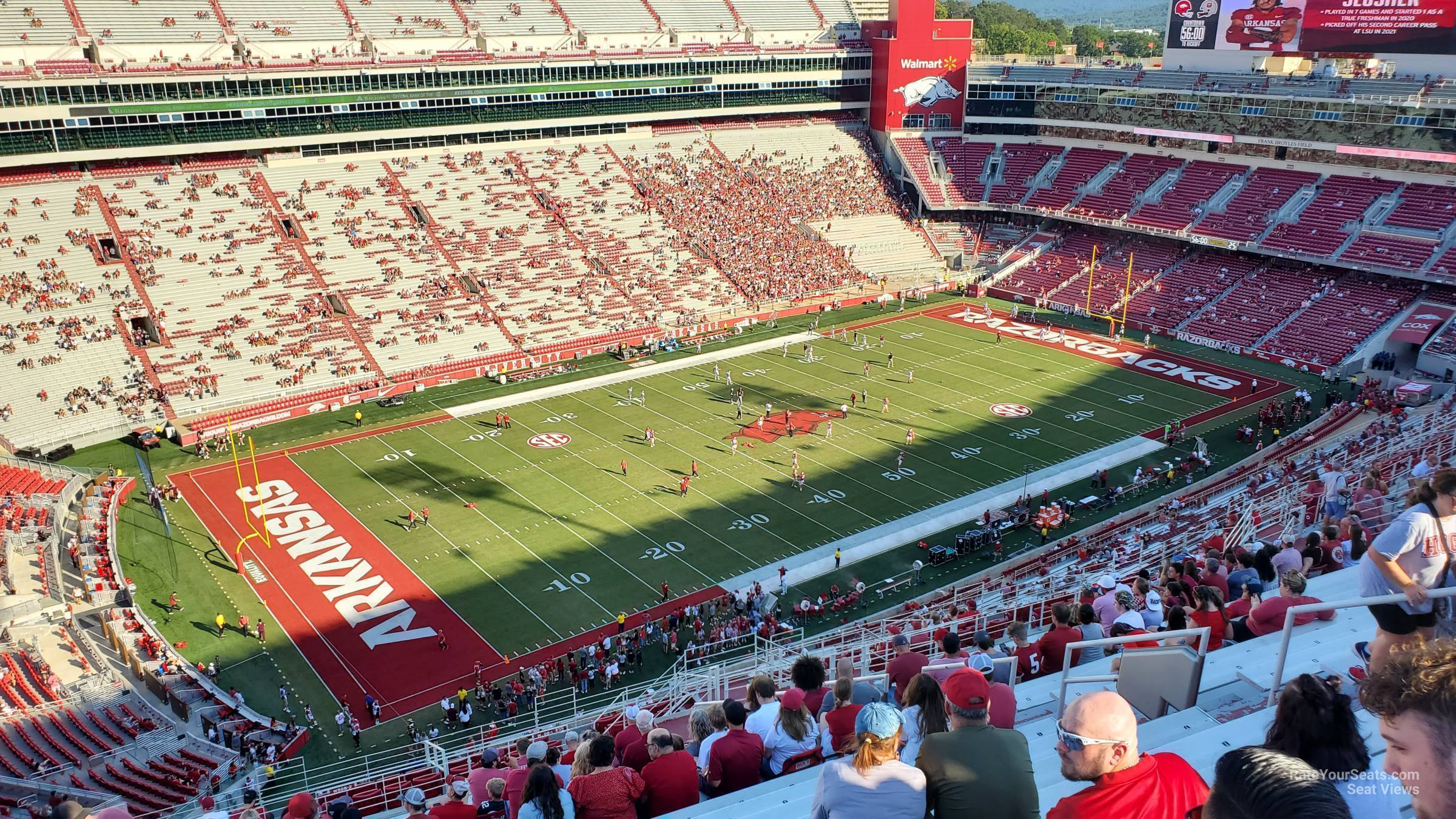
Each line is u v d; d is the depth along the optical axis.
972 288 90.06
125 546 46.41
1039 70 98.44
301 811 11.55
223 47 75.62
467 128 85.38
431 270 75.19
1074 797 5.91
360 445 57.78
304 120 77.94
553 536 47.12
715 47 94.69
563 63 87.25
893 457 55.22
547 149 89.56
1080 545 42.97
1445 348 64.62
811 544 46.22
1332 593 13.91
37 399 57.47
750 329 79.12
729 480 52.62
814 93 101.31
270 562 45.16
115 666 36.75
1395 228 73.88
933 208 97.75
